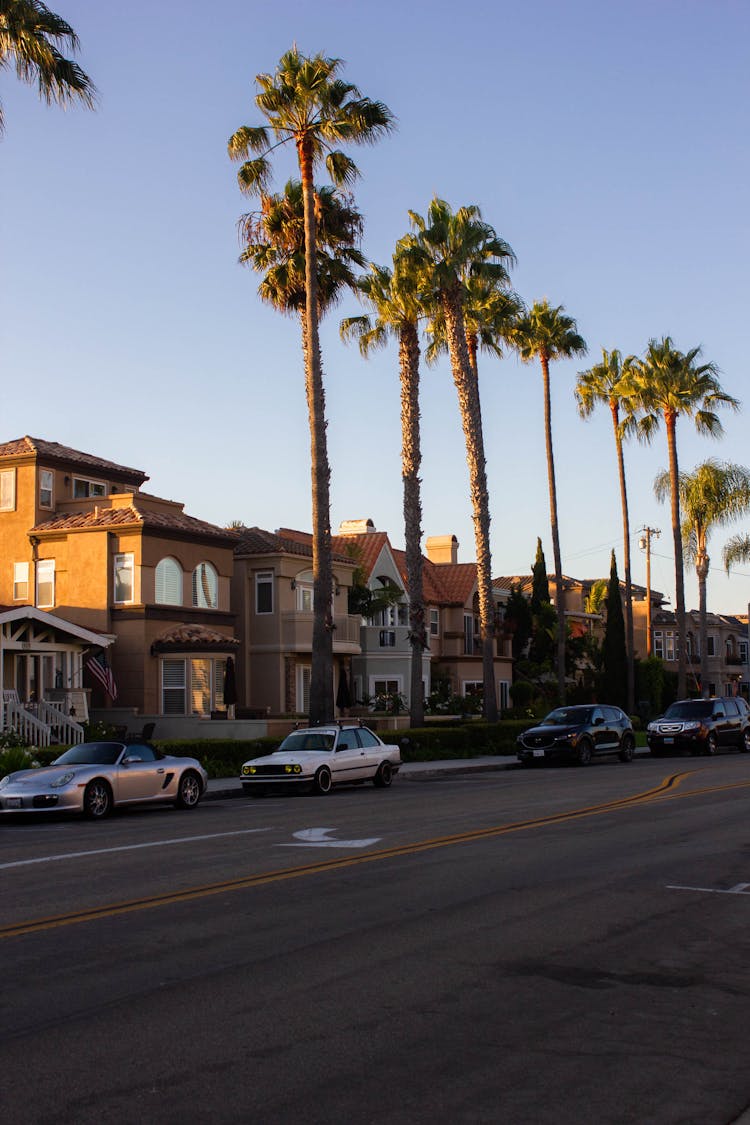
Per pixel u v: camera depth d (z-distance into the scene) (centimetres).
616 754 3675
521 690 5925
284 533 5250
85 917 982
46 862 1321
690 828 1645
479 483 4012
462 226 3925
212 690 4009
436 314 4025
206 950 859
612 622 5706
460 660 5694
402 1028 668
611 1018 693
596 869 1265
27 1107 539
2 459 4050
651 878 1209
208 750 2880
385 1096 558
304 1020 681
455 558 6594
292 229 3484
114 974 785
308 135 3244
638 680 6625
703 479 6144
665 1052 630
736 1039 654
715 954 865
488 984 768
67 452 4241
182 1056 613
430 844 1459
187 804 2134
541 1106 549
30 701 3219
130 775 2011
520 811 1891
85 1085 569
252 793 2527
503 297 4194
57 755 2588
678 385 5128
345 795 2380
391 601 5097
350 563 4828
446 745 3656
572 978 789
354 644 4641
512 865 1287
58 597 3903
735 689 9819
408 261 3856
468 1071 596
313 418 3198
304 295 3491
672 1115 540
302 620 4372
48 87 2519
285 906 1035
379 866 1273
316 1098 554
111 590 3809
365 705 4738
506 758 3631
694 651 9238
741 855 1378
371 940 898
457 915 1000
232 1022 675
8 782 1917
